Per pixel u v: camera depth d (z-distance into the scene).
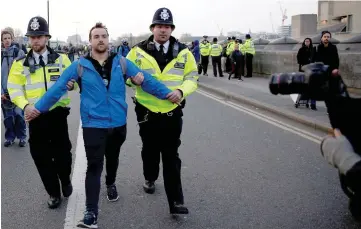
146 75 4.42
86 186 4.29
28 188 5.61
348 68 13.17
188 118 10.60
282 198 5.14
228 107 12.45
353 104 3.65
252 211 4.77
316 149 7.48
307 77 3.61
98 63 4.32
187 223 4.48
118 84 4.36
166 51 4.65
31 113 4.38
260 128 9.32
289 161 6.71
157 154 5.18
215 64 21.44
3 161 6.87
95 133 4.30
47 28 4.88
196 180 5.82
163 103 4.51
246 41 20.45
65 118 4.93
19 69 4.81
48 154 4.84
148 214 4.72
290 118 10.48
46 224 4.49
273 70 19.34
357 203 3.99
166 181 4.53
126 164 6.60
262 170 6.25
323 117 9.90
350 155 3.43
